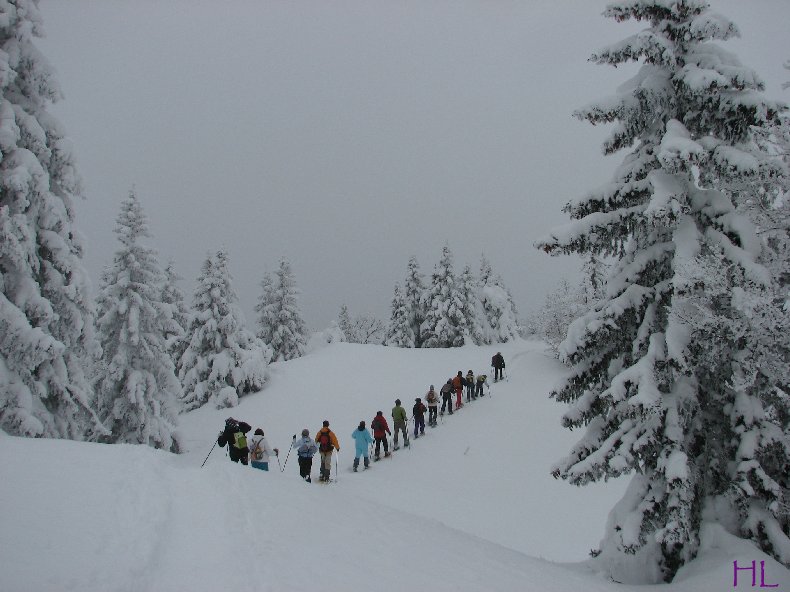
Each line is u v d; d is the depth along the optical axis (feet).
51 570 13.93
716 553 26.12
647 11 30.96
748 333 26.89
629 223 32.07
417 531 27.27
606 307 31.40
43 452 27.09
